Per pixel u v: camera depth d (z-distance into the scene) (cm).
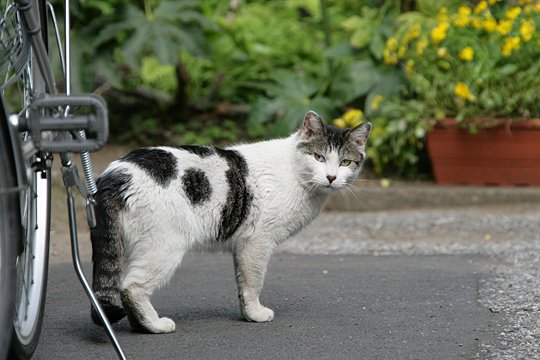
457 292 826
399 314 746
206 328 700
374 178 1375
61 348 638
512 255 988
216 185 695
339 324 714
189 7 1395
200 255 1023
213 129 1488
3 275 491
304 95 1442
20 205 508
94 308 618
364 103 1450
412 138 1344
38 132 493
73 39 1309
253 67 1575
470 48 1296
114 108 1563
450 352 636
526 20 1313
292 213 737
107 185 657
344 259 1003
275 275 912
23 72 575
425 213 1242
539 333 679
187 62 1563
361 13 1605
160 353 629
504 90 1291
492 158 1313
